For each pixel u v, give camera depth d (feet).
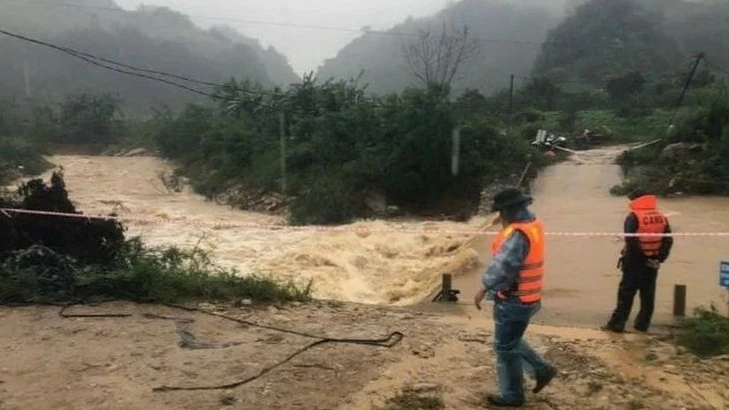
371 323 28.04
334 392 20.17
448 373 22.15
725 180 76.59
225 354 23.35
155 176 135.95
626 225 27.58
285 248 55.21
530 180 85.97
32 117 189.88
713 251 44.55
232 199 105.19
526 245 18.40
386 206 86.79
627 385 21.45
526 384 21.33
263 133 117.19
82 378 20.90
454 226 71.67
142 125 177.78
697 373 22.65
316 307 30.83
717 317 28.02
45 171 142.72
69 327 26.03
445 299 34.47
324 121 99.35
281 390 20.24
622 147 109.09
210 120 140.97
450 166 86.89
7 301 29.22
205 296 31.04
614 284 37.32
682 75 165.27
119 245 35.50
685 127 86.84
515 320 18.72
